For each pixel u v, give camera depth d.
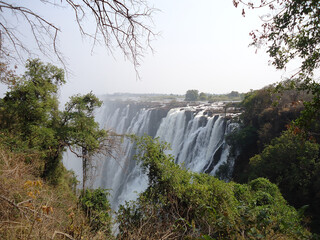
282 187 21.16
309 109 4.46
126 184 37.53
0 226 3.16
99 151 18.45
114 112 69.06
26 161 10.35
